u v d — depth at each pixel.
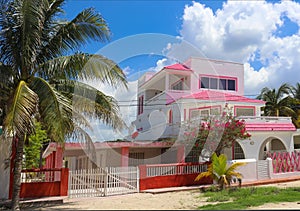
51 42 10.20
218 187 12.45
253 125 18.95
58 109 8.77
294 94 35.16
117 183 12.27
